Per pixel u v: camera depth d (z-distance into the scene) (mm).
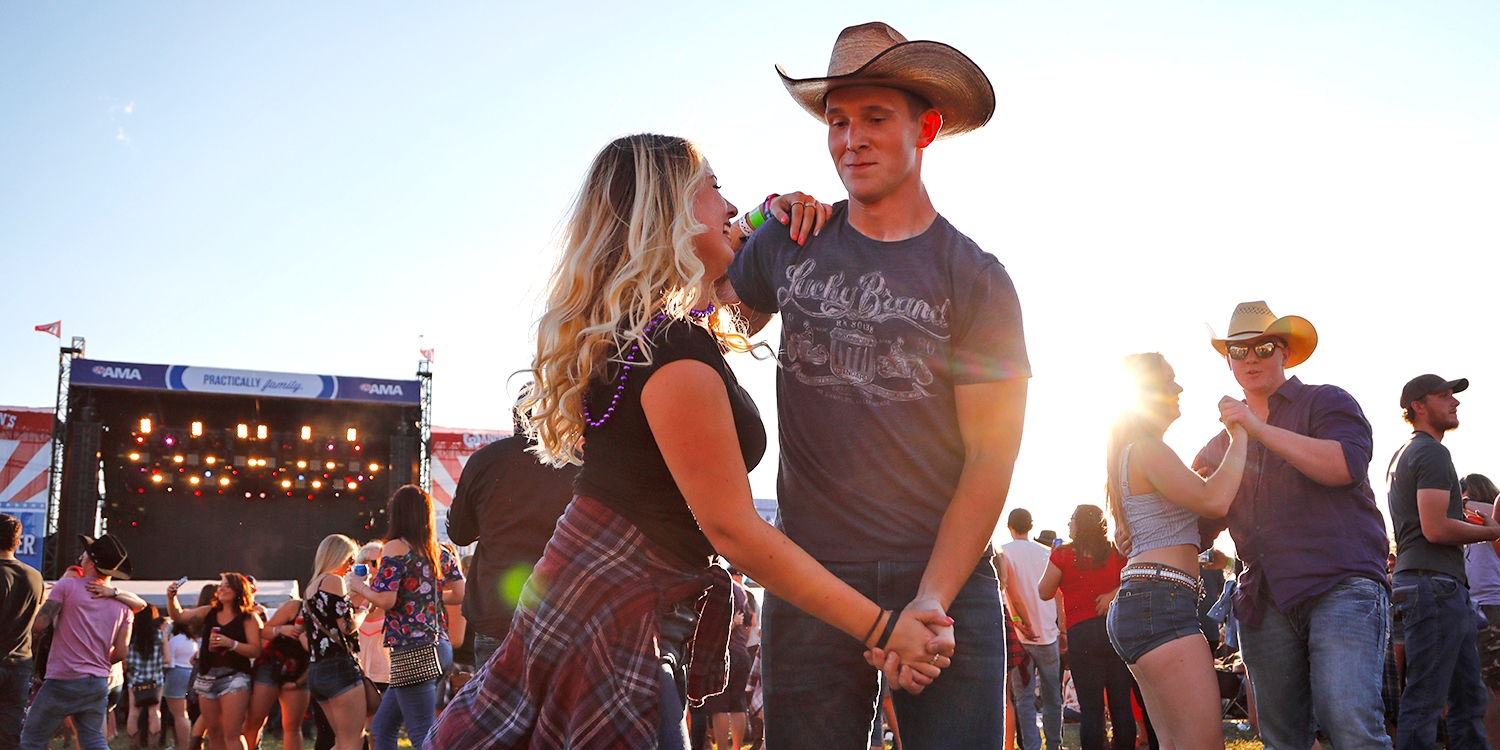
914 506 1959
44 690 6559
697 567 1588
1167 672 3055
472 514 3818
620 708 1448
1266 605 3217
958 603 1966
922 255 2002
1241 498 3289
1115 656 5543
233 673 6332
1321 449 3064
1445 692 4074
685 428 1453
